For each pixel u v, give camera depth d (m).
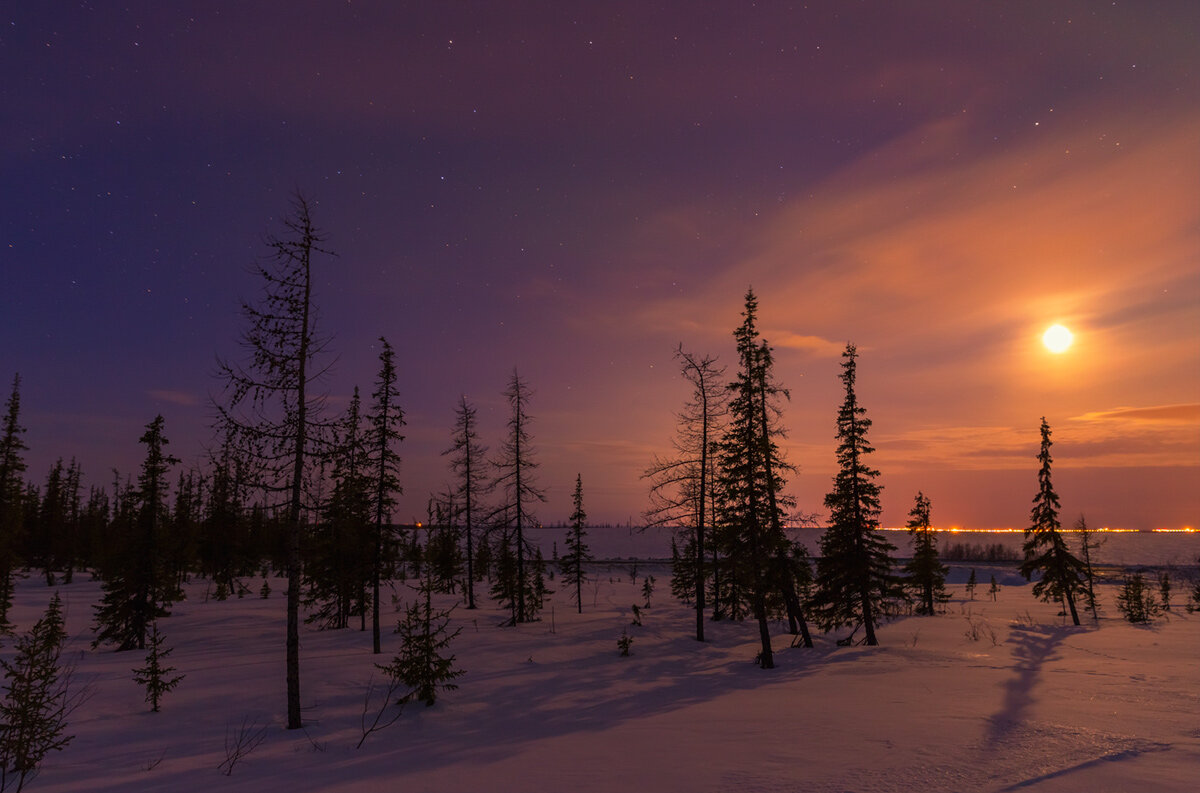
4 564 38.62
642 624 36.00
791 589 27.86
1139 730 11.08
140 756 12.05
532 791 8.73
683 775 9.13
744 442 25.58
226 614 39.91
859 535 30.12
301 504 15.64
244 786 9.78
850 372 31.05
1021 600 61.53
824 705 14.70
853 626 35.41
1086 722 11.81
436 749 12.05
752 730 12.13
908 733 11.21
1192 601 58.47
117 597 29.11
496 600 47.81
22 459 45.59
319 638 30.80
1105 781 8.05
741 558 24.67
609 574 92.00
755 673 21.88
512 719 14.91
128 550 30.14
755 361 26.17
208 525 54.59
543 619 38.16
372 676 20.59
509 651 26.73
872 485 30.12
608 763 10.07
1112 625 38.84
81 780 10.45
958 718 12.48
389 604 44.94
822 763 9.38
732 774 9.04
